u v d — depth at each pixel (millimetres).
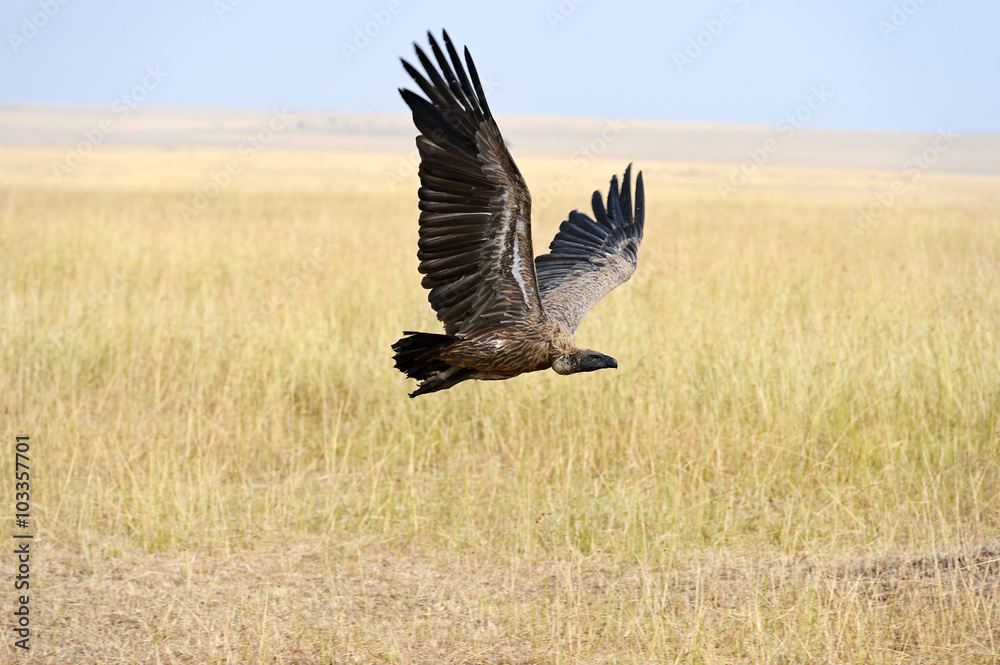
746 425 18562
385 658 11852
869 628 12125
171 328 22625
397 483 17719
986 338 21406
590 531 15297
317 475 18109
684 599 13266
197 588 13664
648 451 17641
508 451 18391
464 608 13211
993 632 12078
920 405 18984
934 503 16047
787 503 16359
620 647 12133
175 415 19234
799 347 20875
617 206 14828
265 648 11930
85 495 15586
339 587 13836
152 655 11859
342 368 21453
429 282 10188
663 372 20109
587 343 21641
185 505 15727
